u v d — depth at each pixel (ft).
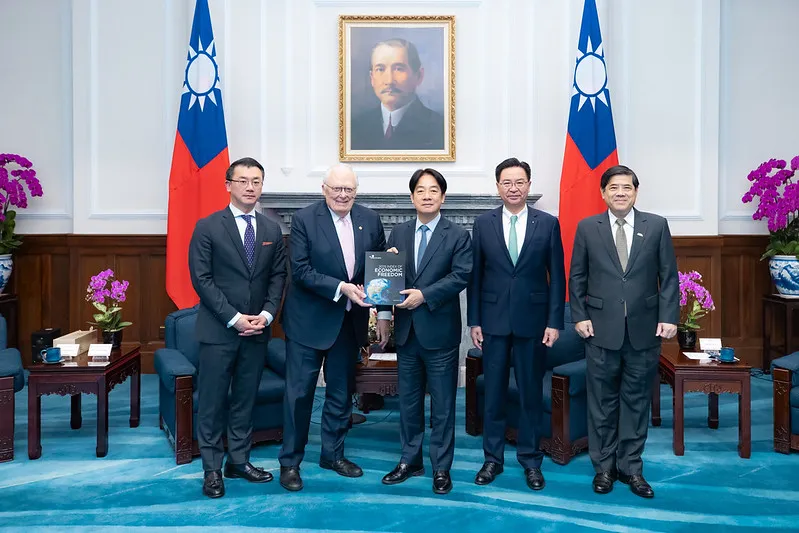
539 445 9.92
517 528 8.18
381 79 16.87
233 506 8.84
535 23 16.75
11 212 16.55
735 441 11.66
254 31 16.75
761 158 17.76
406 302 8.92
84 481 9.78
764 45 17.63
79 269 17.07
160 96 17.08
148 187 17.15
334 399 9.99
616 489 9.45
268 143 16.87
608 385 9.38
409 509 8.72
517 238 9.36
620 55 17.13
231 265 9.31
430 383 9.42
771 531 8.12
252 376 9.69
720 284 17.10
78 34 16.94
